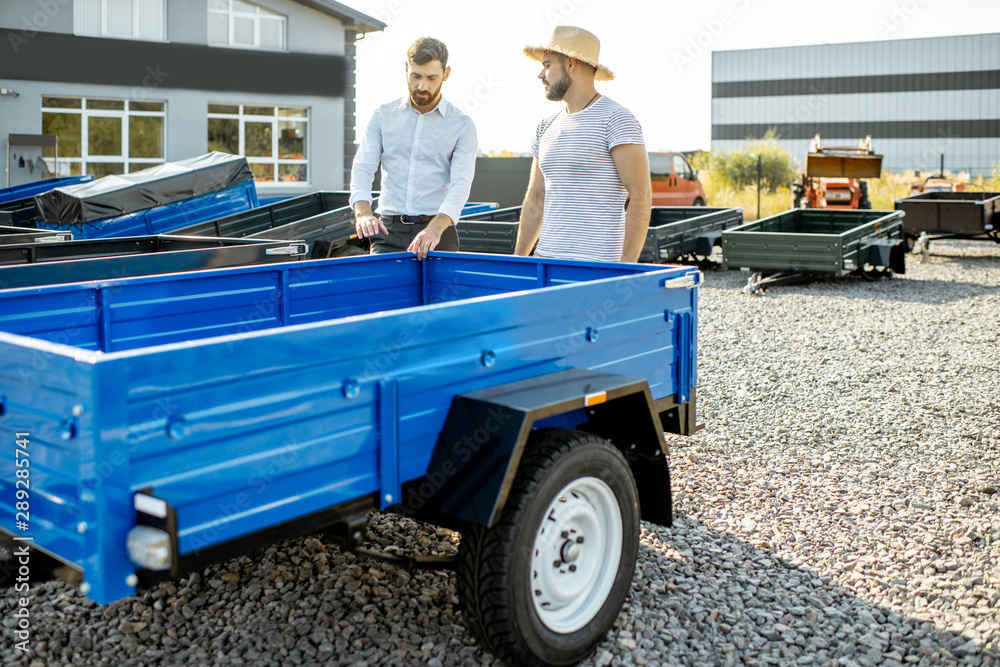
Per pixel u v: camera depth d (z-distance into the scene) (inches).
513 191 804.0
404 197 187.6
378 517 146.6
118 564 68.8
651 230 518.3
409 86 177.9
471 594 91.7
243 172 477.4
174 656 102.7
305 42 755.4
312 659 101.7
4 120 633.0
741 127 1886.1
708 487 166.7
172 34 691.4
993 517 151.4
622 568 106.1
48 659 101.4
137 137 694.5
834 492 164.6
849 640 110.5
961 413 218.1
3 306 107.0
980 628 113.4
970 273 535.5
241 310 136.6
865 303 417.4
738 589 123.5
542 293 100.3
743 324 362.6
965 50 1694.1
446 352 90.5
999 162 1690.5
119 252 191.9
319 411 79.4
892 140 1764.3
